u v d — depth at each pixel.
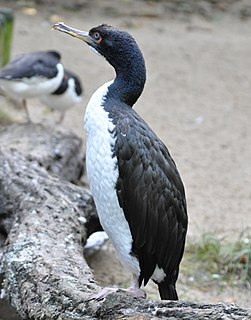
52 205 9.97
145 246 7.86
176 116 18.11
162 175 7.83
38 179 10.72
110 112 7.81
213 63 21.84
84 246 10.46
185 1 27.16
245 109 18.88
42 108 17.61
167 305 7.05
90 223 10.63
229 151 16.42
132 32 23.91
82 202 10.43
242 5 27.42
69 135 13.70
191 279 11.19
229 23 25.72
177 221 8.03
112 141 7.63
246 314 6.73
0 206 10.57
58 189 10.51
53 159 12.68
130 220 7.75
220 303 7.00
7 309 8.59
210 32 24.62
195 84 20.23
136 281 8.00
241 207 13.87
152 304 7.09
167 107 18.59
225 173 15.34
